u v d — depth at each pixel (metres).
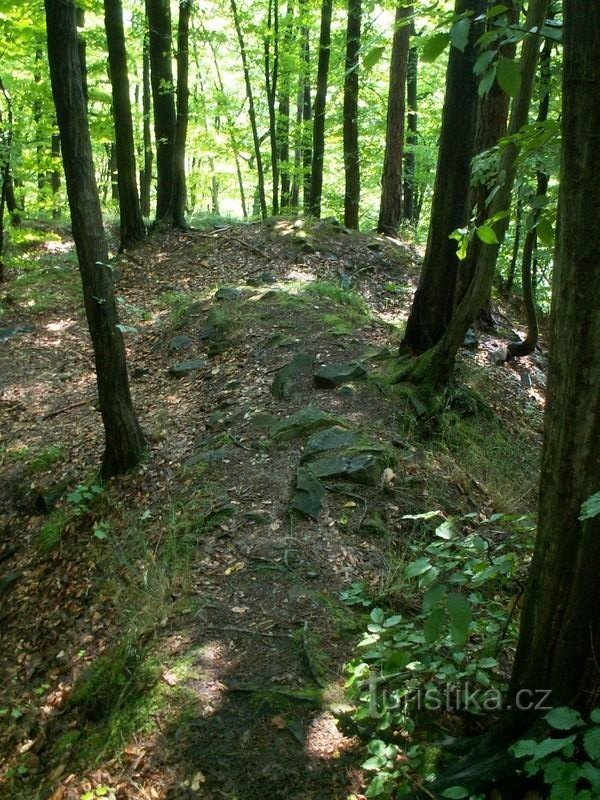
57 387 8.61
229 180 29.73
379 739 3.08
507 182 4.05
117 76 12.04
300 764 3.02
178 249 12.34
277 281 10.25
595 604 2.34
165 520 5.15
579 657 2.38
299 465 5.40
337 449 5.50
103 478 6.09
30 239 15.06
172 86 13.20
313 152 15.05
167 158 13.38
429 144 18.64
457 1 5.95
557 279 2.26
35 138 13.95
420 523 4.89
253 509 4.95
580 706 2.40
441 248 6.64
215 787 2.97
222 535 4.75
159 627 4.00
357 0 12.27
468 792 2.56
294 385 6.71
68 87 5.09
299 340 7.67
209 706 3.34
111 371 5.84
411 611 4.00
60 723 3.80
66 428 7.44
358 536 4.67
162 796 2.98
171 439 6.36
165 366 8.25
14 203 14.00
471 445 6.16
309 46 18.30
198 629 3.88
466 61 6.12
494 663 3.13
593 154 2.08
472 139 6.38
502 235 5.05
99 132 14.50
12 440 7.43
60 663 4.29
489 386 7.52
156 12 12.99
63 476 6.51
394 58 12.82
